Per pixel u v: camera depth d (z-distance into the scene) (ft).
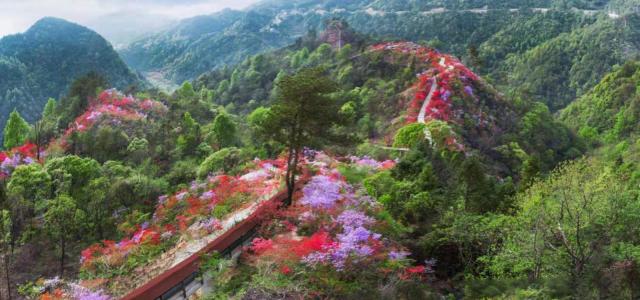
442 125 200.64
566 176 85.46
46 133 232.53
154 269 82.89
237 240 82.79
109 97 256.11
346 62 344.49
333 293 63.77
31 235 126.93
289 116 87.45
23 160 182.19
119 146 205.87
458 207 94.12
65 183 142.10
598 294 64.03
